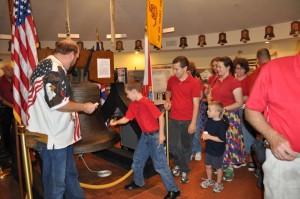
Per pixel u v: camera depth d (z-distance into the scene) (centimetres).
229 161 289
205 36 800
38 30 757
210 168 275
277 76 119
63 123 182
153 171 306
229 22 729
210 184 278
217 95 288
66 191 216
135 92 235
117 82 305
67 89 177
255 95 126
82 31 802
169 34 835
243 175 311
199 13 729
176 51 915
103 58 275
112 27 296
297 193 124
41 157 192
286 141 110
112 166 354
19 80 210
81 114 232
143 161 266
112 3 293
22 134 179
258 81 127
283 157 112
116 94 301
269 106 126
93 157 391
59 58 186
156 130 239
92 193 273
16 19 212
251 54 795
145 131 241
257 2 642
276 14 657
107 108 318
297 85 115
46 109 175
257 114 125
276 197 129
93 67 268
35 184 240
